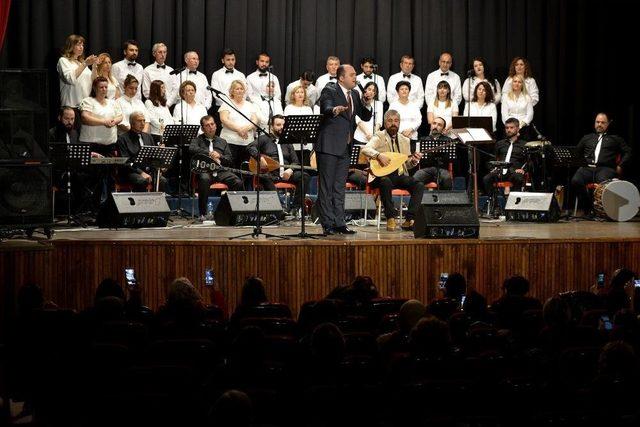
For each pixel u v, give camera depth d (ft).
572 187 46.93
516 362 18.95
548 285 33.58
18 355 19.72
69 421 18.88
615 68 53.31
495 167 46.11
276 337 19.44
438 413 16.70
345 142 34.14
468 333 20.97
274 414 16.49
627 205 43.32
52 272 31.50
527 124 49.93
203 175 42.29
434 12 51.47
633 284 28.07
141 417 15.65
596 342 21.34
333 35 50.55
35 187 32.40
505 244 33.17
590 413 15.61
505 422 16.28
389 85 49.88
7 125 32.22
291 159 45.37
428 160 42.63
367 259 32.24
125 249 31.89
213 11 48.52
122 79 45.88
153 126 45.50
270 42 49.42
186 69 47.21
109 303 21.88
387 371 18.03
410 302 20.59
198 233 35.09
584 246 33.73
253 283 24.94
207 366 18.99
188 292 22.90
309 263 32.07
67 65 44.37
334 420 16.43
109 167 42.22
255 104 47.01
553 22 52.75
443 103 49.32
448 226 33.30
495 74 52.47
